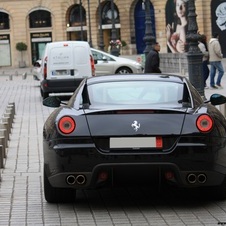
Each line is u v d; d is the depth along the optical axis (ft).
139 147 42.83
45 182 46.47
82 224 41.50
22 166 63.77
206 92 142.00
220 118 45.29
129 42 385.50
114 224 41.27
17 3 400.06
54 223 41.98
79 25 398.83
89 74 135.64
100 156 42.68
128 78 49.52
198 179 43.16
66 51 134.92
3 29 401.90
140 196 49.42
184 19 355.36
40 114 112.68
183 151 42.65
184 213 43.80
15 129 93.15
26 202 48.19
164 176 43.14
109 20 390.01
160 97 46.62
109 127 43.01
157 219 42.32
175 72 227.81
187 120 43.27
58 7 398.01
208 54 147.43
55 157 43.55
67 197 46.98
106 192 51.08
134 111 43.42
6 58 401.29
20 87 193.36
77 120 43.55
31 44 401.49
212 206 45.65
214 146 43.16
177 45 359.87
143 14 383.04
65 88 134.82
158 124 42.98
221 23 359.05
